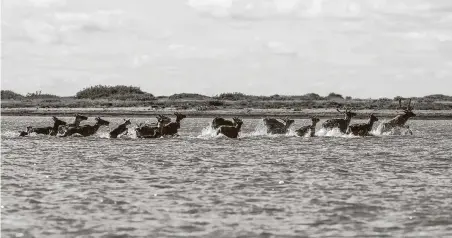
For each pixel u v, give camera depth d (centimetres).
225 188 6200
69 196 5766
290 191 6047
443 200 5606
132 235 4512
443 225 4778
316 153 9519
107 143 11156
